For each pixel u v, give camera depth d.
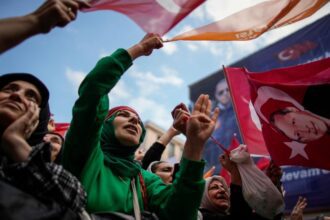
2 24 1.13
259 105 3.31
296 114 3.15
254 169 2.73
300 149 3.09
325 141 3.01
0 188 1.12
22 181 1.18
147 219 1.86
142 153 3.79
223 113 17.97
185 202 1.83
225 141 16.91
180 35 2.23
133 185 1.99
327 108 3.05
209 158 17.11
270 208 2.56
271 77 3.41
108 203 1.76
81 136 1.76
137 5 2.01
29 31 1.17
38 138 1.66
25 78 1.61
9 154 1.25
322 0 2.70
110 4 1.91
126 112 2.29
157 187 2.13
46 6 1.21
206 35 2.38
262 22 2.61
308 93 3.14
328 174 11.93
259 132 3.53
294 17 2.80
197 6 2.04
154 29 2.02
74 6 1.27
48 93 1.67
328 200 11.59
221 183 3.07
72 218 1.24
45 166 1.21
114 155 2.12
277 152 3.15
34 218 1.11
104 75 1.82
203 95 2.02
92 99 1.76
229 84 3.62
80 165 1.78
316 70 3.24
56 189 1.21
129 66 1.94
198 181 1.86
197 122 1.91
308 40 14.85
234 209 2.62
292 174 13.00
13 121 1.35
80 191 1.31
